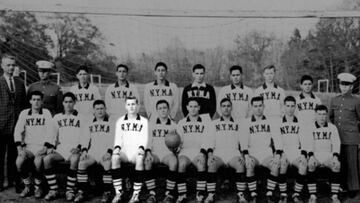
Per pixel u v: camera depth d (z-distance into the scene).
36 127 5.86
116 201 5.38
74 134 5.88
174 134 5.66
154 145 5.74
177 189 5.57
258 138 5.86
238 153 5.76
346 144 5.91
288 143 5.93
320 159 5.77
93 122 5.82
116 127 5.67
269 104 6.31
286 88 6.45
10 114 5.98
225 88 6.32
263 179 5.82
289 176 5.67
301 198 5.59
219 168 5.73
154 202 5.43
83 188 5.54
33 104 5.90
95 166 5.70
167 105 5.81
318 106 5.93
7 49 6.52
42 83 6.29
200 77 6.20
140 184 5.44
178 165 5.45
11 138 6.02
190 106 5.79
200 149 5.71
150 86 6.27
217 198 5.67
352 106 5.95
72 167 5.55
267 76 6.45
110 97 6.20
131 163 5.57
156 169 5.62
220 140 5.79
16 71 6.48
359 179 6.07
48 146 5.80
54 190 5.60
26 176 5.67
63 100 5.96
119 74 6.25
